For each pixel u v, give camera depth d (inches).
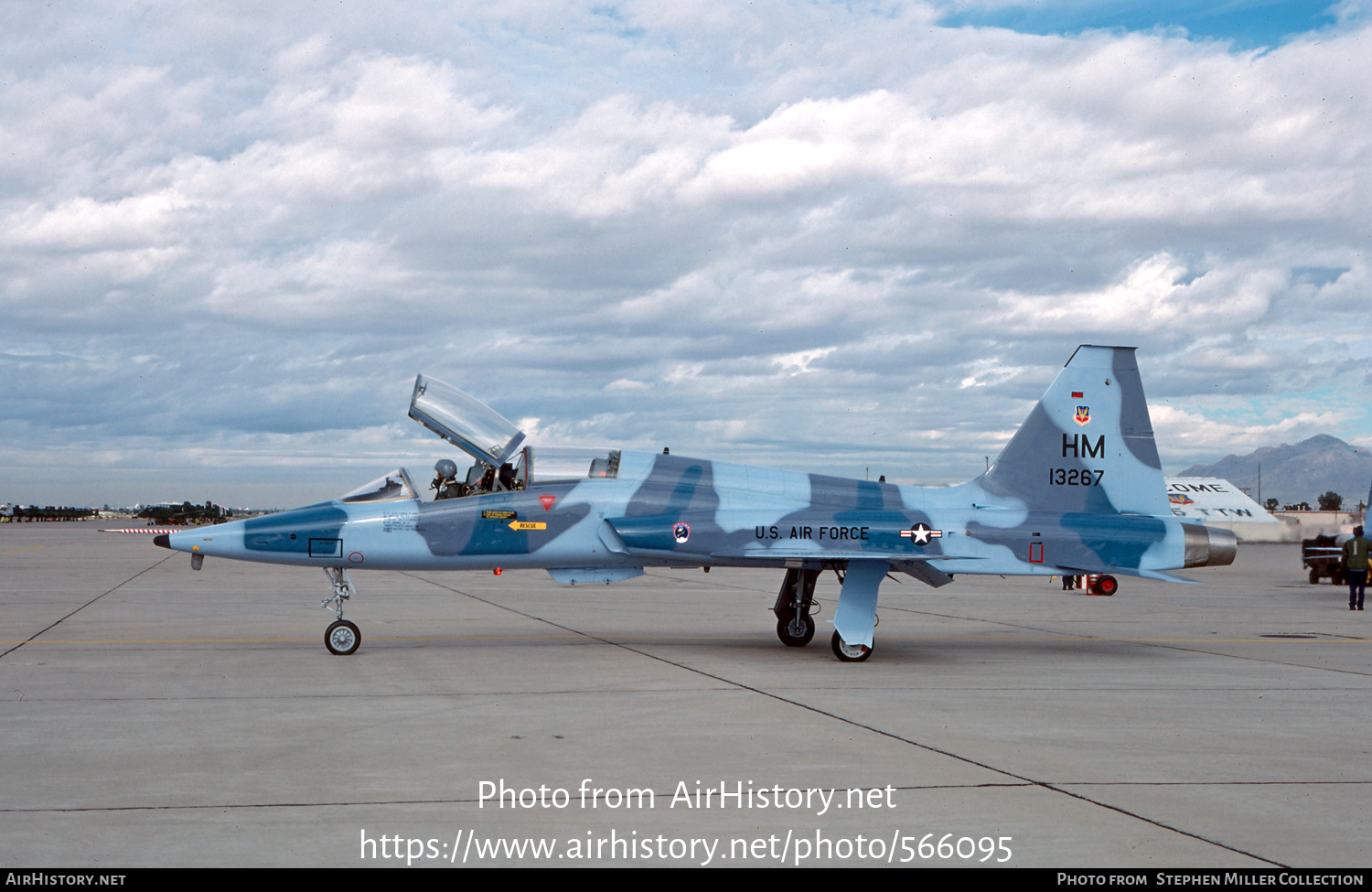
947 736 304.5
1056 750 287.4
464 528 497.0
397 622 638.5
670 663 456.4
